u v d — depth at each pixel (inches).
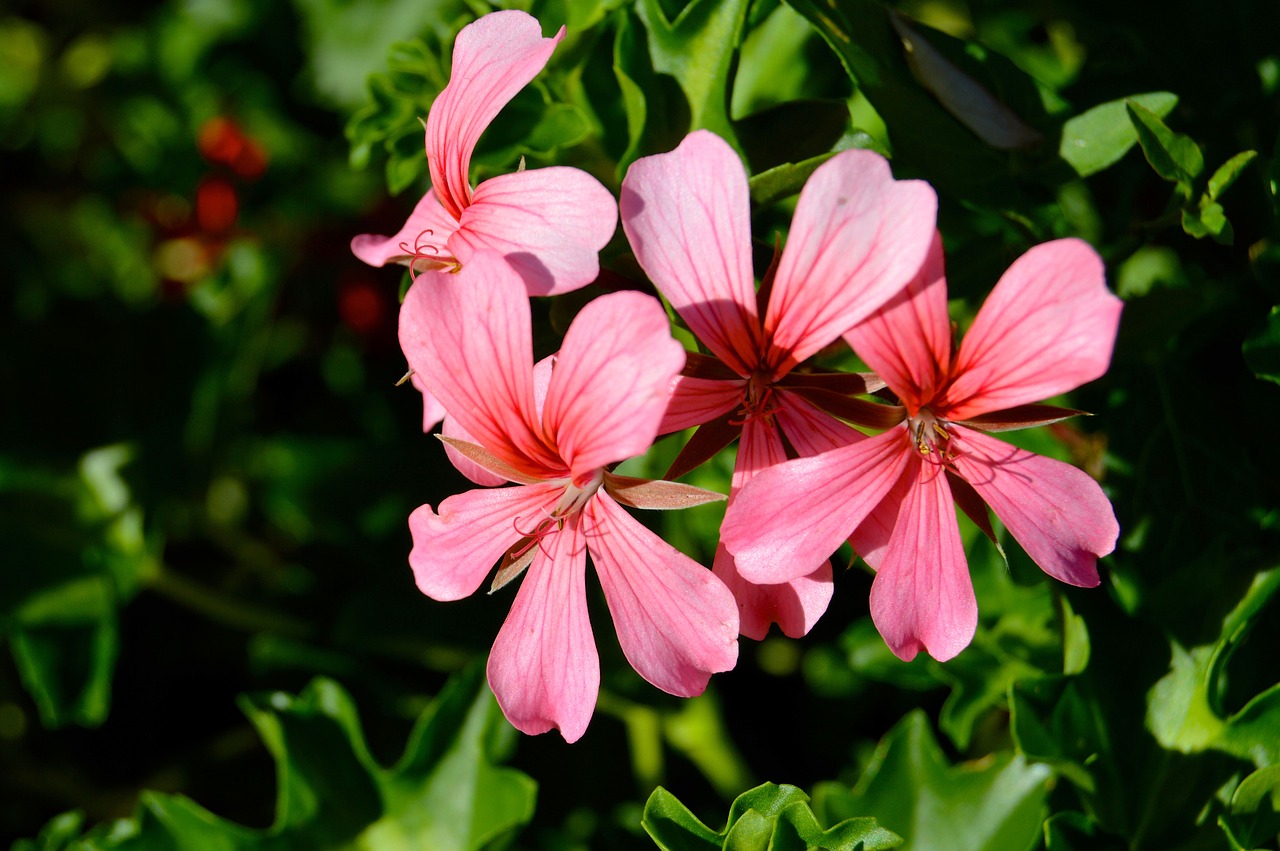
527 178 11.8
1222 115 13.8
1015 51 15.1
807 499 11.6
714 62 13.1
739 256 11.6
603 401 11.4
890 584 11.7
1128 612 13.3
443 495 16.0
